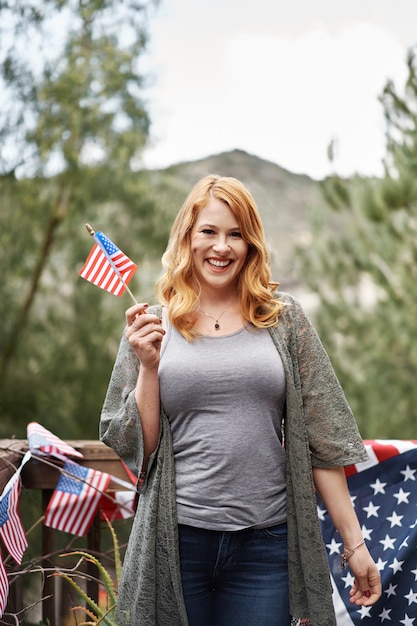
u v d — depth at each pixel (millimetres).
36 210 6707
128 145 6695
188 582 2043
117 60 6602
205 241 2094
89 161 6742
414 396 6309
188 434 2057
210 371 2033
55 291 6848
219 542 2023
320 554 2045
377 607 2531
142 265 6828
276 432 2094
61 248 6785
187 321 2107
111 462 2826
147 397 2037
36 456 2699
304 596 2053
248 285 2105
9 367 6742
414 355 6172
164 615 2066
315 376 2115
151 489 2070
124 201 6793
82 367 6715
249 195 2125
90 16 6449
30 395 6621
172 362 2055
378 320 6262
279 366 2062
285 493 2080
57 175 6777
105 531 5223
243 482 2023
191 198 2141
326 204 6324
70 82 6406
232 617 2066
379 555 2564
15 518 2400
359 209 5965
